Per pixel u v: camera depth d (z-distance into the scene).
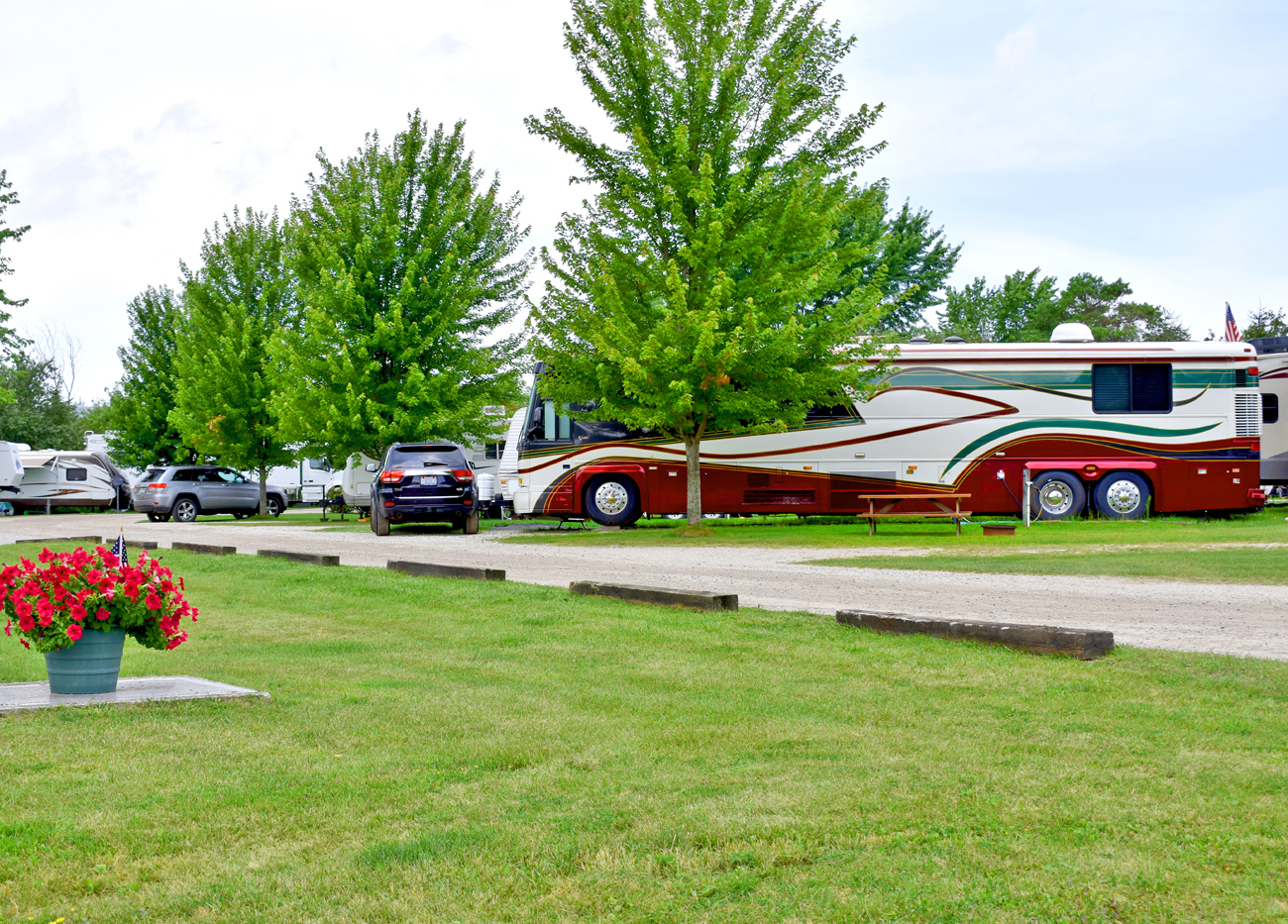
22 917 3.27
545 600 10.56
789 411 20.77
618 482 22.42
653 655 7.83
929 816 4.05
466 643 8.52
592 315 20.20
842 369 20.39
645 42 20.61
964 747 5.12
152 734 5.45
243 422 34.12
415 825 4.05
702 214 20.02
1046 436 21.84
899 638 8.19
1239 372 21.83
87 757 5.01
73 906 3.35
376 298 28.03
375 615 10.27
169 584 6.72
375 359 27.94
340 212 27.62
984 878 3.45
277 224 37.28
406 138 28.61
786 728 5.55
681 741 5.30
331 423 26.39
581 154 21.22
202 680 6.96
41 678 7.43
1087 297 60.38
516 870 3.59
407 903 3.34
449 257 27.39
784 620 9.03
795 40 21.09
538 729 5.56
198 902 3.37
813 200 20.48
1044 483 21.89
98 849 3.81
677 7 20.81
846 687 6.59
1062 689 6.37
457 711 5.99
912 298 49.12
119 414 44.97
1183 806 4.12
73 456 43.00
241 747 5.20
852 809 4.16
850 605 10.38
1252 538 16.94
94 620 6.40
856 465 22.06
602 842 3.83
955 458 21.94
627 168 21.12
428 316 27.12
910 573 13.27
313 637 9.06
